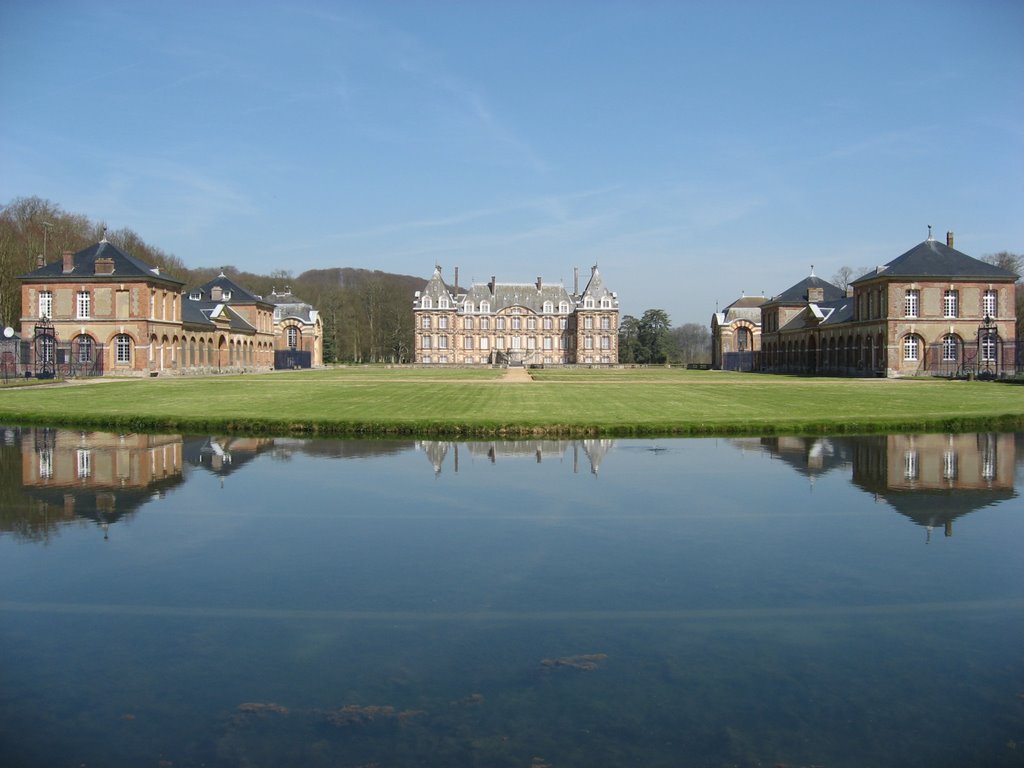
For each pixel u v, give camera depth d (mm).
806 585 11523
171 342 74250
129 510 16062
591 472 19969
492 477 19344
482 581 11719
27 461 21859
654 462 21438
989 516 15406
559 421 27781
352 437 26703
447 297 147500
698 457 22281
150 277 68812
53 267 70875
